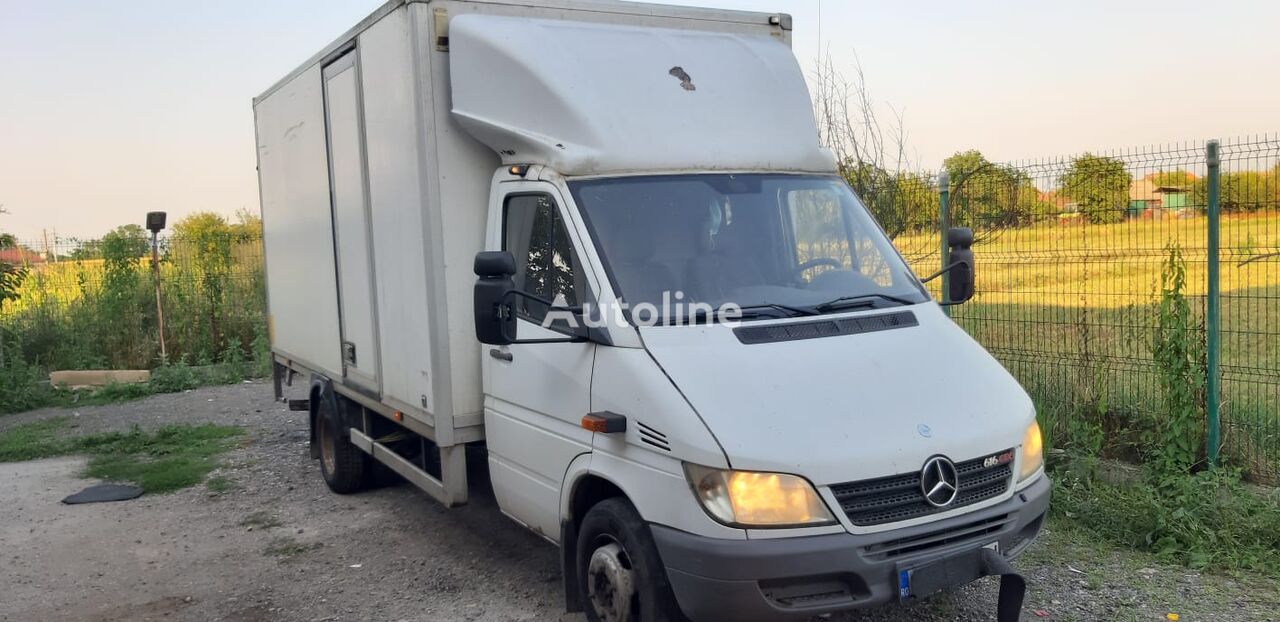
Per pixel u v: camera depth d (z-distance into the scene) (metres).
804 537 3.72
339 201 6.98
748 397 3.95
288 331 8.86
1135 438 7.24
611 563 4.33
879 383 4.15
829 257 5.12
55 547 6.95
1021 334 7.93
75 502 8.11
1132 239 7.17
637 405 4.11
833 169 5.65
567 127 4.87
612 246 4.59
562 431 4.69
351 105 6.51
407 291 5.77
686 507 3.85
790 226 5.08
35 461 9.85
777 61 5.70
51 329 16.42
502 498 5.37
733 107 5.31
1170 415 6.78
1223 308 7.34
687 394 3.98
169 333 16.62
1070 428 7.30
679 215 4.80
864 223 5.41
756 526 3.71
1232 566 5.33
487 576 5.92
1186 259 6.82
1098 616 4.85
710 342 4.25
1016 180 7.87
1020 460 4.24
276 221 8.89
